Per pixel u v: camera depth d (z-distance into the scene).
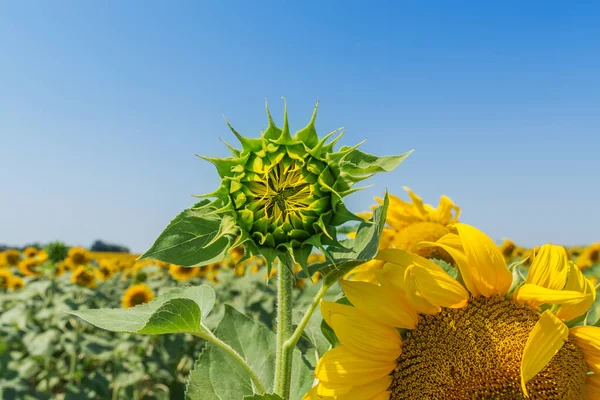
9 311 1.92
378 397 0.37
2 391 1.43
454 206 0.76
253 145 0.36
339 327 0.36
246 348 0.46
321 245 0.34
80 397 1.53
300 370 0.44
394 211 0.76
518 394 0.37
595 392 0.38
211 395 0.43
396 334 0.38
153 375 1.65
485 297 0.40
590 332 0.38
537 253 0.41
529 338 0.35
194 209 0.35
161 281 2.42
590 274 1.23
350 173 0.36
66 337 1.75
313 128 0.36
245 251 0.35
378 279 0.38
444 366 0.38
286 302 0.38
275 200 0.35
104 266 2.57
